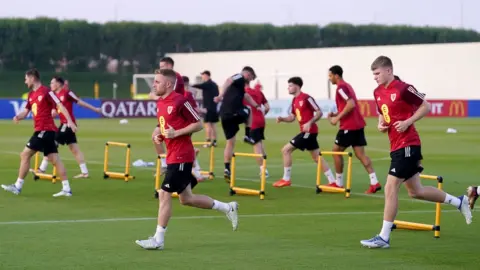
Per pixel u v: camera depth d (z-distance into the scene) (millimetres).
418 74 94000
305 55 99125
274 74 95688
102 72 108875
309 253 16219
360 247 16906
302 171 32312
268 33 117812
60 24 107688
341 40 119688
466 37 124562
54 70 107750
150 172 31562
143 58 111750
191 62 107688
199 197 17344
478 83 90812
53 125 24672
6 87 99438
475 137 52250
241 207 22766
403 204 23188
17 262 15180
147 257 15734
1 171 31641
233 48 116438
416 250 16625
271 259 15609
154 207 22656
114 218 20656
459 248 16859
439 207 18141
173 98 16516
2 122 67312
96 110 29703
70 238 17719
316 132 26656
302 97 26531
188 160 16594
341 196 25109
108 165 34156
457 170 33125
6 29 104938
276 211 22047
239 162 35906
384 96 16984
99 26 109625
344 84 25625
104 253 16078
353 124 25422
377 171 32469
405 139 16797
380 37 121125
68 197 24594
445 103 81625
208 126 44406
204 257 15781
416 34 122562
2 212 21500
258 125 29281
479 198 24438
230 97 28328
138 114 76875
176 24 113625
